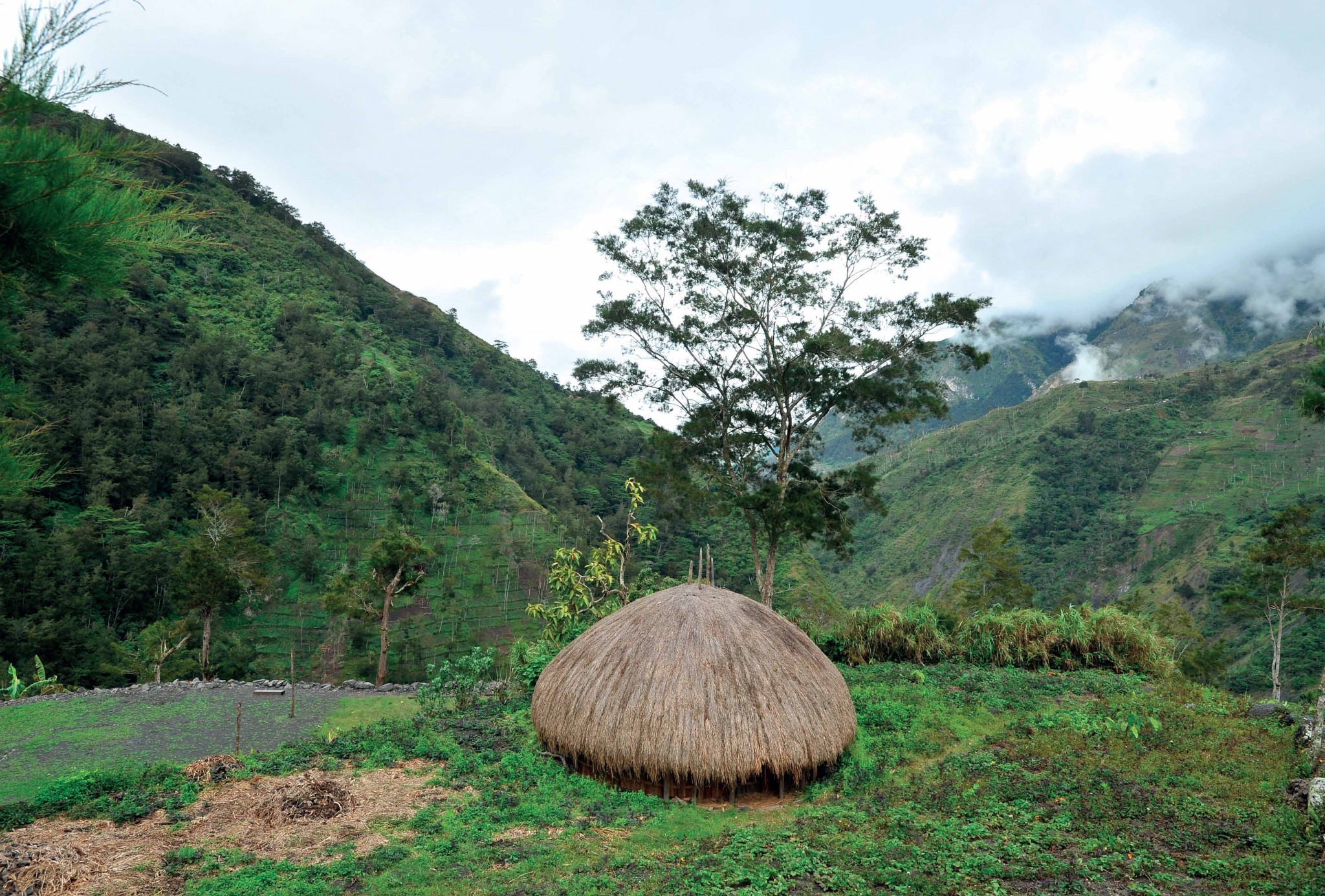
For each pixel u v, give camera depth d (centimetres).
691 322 2392
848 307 2345
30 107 461
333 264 12069
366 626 5781
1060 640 1809
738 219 2355
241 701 1777
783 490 2298
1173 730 1145
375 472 7562
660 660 1109
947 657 1886
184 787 1049
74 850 831
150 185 532
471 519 7600
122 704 1728
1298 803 820
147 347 7269
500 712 1521
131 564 5038
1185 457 13362
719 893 694
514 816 970
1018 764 1062
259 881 770
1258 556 3969
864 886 694
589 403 13175
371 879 782
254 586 4266
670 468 2509
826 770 1103
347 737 1345
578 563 2002
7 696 2066
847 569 14275
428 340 11969
